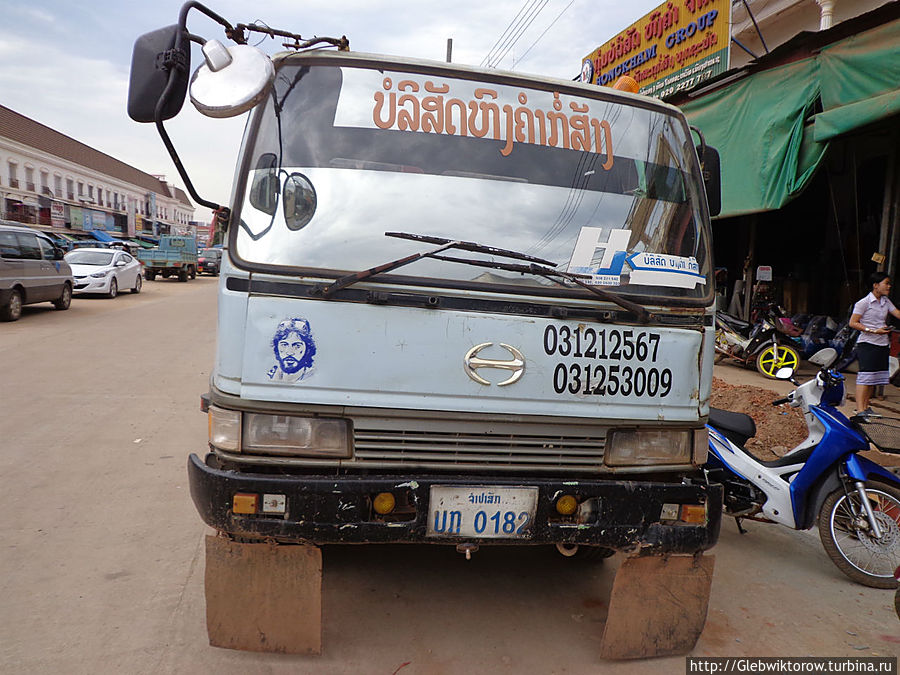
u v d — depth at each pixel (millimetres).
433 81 2791
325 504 2400
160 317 15336
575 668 2717
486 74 2854
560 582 3461
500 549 3838
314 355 2416
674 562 2789
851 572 3631
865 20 6992
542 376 2549
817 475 3730
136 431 5879
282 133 2619
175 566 3438
